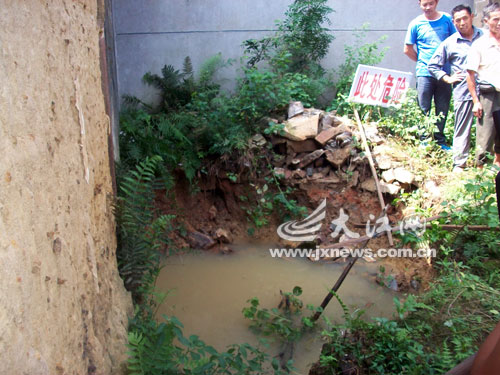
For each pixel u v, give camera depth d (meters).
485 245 4.48
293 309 4.25
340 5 7.51
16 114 1.61
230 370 3.34
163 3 7.31
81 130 2.59
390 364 3.23
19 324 1.46
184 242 5.50
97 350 2.34
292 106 6.20
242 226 5.85
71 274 2.12
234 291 4.58
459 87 5.42
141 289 3.59
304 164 5.91
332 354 3.44
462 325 3.45
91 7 3.17
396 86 6.01
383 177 5.59
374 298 4.43
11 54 1.60
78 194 2.43
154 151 5.61
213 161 5.91
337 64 7.70
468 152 5.55
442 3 7.49
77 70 2.61
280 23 7.43
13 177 1.53
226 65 7.48
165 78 7.20
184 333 3.86
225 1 7.35
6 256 1.41
